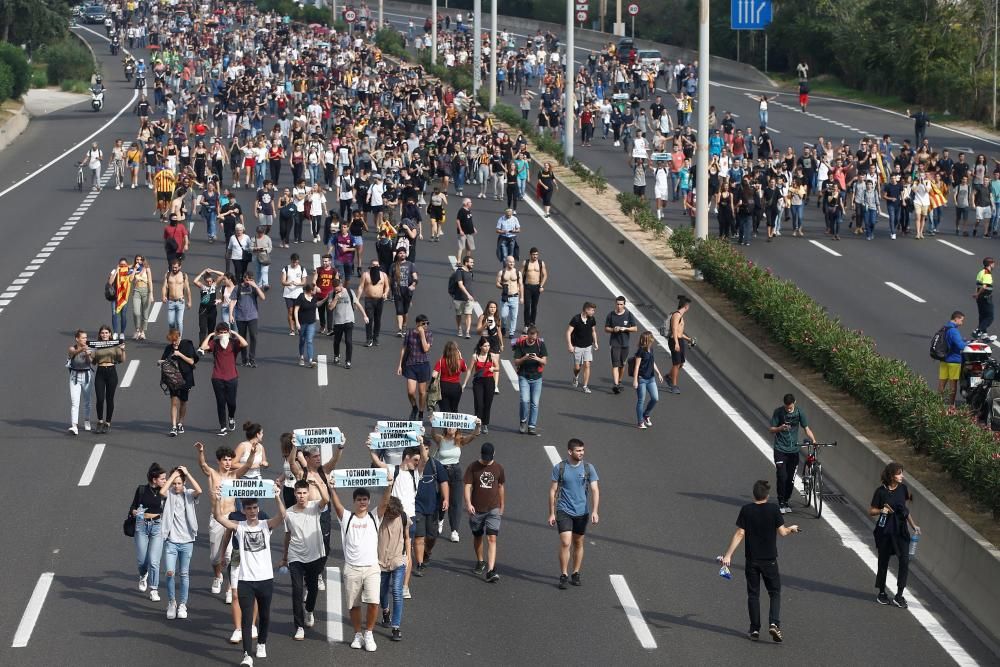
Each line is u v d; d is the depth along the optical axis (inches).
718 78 4977.9
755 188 2239.2
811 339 1408.7
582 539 957.8
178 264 1626.5
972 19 4089.6
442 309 1793.8
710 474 1198.9
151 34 5713.6
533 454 1245.1
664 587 959.6
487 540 967.0
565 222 2436.0
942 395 1250.6
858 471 1151.6
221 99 3639.3
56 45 5187.0
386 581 877.2
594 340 1449.3
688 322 1678.2
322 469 903.1
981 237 2315.5
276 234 2292.1
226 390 1278.3
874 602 941.8
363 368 1520.7
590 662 838.5
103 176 2967.5
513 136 3326.8
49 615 903.7
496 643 863.1
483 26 7101.4
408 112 3243.1
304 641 861.2
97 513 1093.1
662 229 2122.3
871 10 4483.3
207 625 888.9
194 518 901.2
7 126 3590.1
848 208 2516.0
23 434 1294.3
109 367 1293.1
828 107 4109.3
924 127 3314.5
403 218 2058.3
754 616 873.5
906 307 1835.6
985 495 1010.7
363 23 6638.8
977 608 914.7
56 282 1957.4
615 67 4325.8
